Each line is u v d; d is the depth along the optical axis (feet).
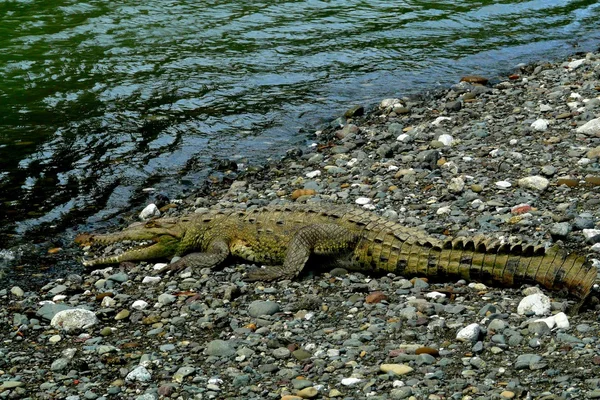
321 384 18.75
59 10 64.34
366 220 25.71
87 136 42.37
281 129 43.11
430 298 22.75
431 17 64.75
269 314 22.90
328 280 25.17
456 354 19.48
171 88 49.34
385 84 49.88
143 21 62.08
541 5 69.31
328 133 42.11
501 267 22.85
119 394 19.36
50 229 32.17
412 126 41.16
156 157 39.70
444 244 23.82
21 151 40.34
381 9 66.59
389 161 35.96
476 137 37.42
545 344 19.40
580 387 17.33
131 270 27.84
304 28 61.11
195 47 56.59
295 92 48.78
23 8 64.69
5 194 35.53
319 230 25.79
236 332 21.94
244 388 19.03
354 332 21.24
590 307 21.01
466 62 54.13
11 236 31.50
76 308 23.90
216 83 50.19
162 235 28.50
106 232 31.71
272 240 26.91
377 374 18.94
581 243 25.17
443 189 31.55
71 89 49.08
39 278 27.91
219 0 67.77
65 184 36.63
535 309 20.98
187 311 23.81
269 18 63.36
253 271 26.07
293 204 27.76
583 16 65.92
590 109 39.42
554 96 42.88
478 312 21.57
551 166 31.83
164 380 19.79
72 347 22.21
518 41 59.16
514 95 44.73
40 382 20.29
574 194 29.37
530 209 28.27
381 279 24.56
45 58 54.19
